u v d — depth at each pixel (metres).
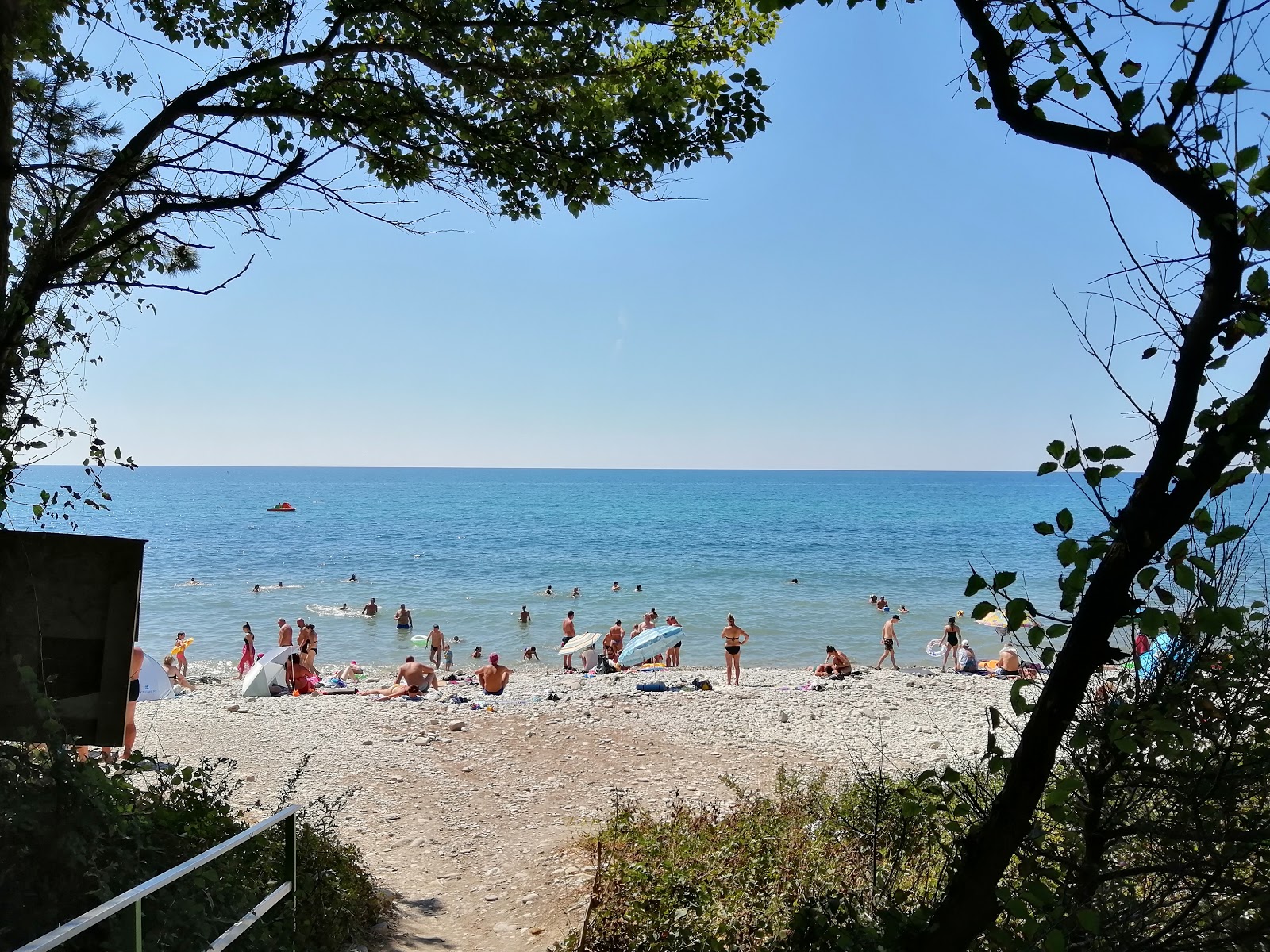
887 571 62.12
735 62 7.26
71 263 5.21
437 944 6.89
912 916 3.26
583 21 6.27
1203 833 2.88
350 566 66.88
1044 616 2.89
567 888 7.91
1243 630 2.83
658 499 186.88
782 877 5.91
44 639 4.99
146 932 3.46
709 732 16.95
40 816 3.49
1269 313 2.68
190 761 14.34
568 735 16.41
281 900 4.61
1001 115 3.11
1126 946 2.88
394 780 13.31
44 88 5.23
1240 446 2.64
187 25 6.85
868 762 14.40
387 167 7.01
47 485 4.93
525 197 7.20
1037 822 3.17
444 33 6.25
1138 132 2.83
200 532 100.19
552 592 52.22
